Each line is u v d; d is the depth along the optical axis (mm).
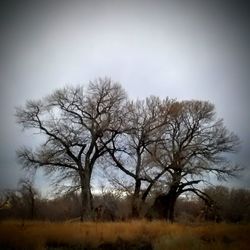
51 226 26984
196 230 25250
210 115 42469
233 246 19703
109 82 41156
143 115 41656
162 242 21422
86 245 22359
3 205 53844
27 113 39719
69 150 39344
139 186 40031
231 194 44031
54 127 39781
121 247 22266
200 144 41594
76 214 43656
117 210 40000
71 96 40125
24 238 21781
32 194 50281
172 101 42469
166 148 41156
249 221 35688
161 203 40250
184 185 40781
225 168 40750
